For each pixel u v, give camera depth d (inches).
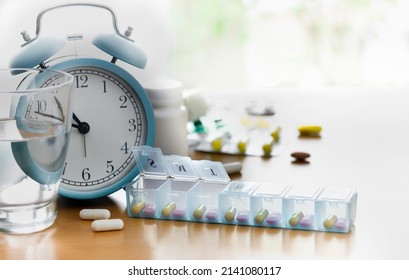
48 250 44.2
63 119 45.4
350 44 120.5
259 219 46.6
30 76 49.3
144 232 46.5
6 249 44.3
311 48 120.4
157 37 68.5
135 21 66.9
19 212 46.0
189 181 49.3
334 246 44.1
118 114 50.5
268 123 64.2
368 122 66.7
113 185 50.2
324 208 45.9
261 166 56.6
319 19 119.6
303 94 75.1
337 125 65.9
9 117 45.1
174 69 119.3
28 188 45.8
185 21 118.7
